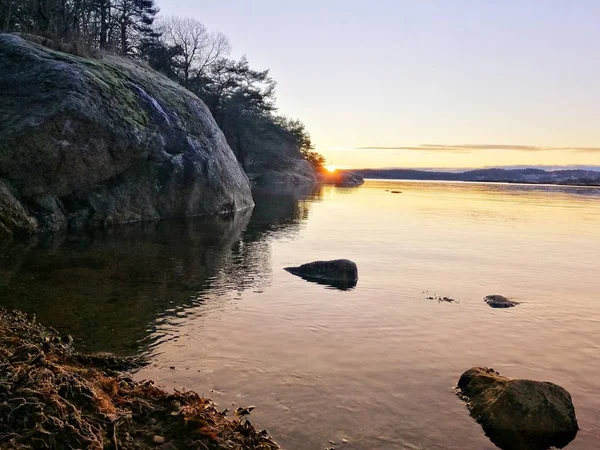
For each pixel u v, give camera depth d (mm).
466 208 41281
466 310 10508
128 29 51875
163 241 17812
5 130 16969
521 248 19609
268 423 5648
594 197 67625
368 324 9305
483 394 6273
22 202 17922
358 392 6504
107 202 20609
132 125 20891
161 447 4715
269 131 72875
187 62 61125
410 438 5531
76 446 4438
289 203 40000
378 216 31391
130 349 7617
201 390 6352
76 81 18766
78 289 10828
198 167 25484
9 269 12188
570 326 9672
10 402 4688
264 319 9375
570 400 5980
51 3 33188
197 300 10500
